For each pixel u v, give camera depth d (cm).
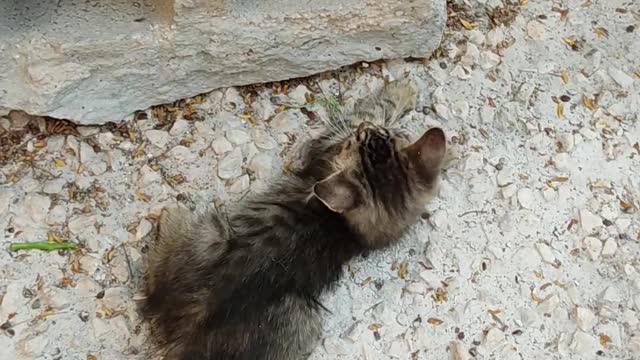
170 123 58
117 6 52
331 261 53
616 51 64
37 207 54
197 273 51
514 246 58
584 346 56
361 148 52
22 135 56
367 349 54
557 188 60
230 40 54
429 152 52
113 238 55
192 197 56
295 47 56
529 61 63
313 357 54
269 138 58
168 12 52
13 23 50
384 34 58
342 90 60
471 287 57
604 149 61
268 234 51
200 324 49
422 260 57
